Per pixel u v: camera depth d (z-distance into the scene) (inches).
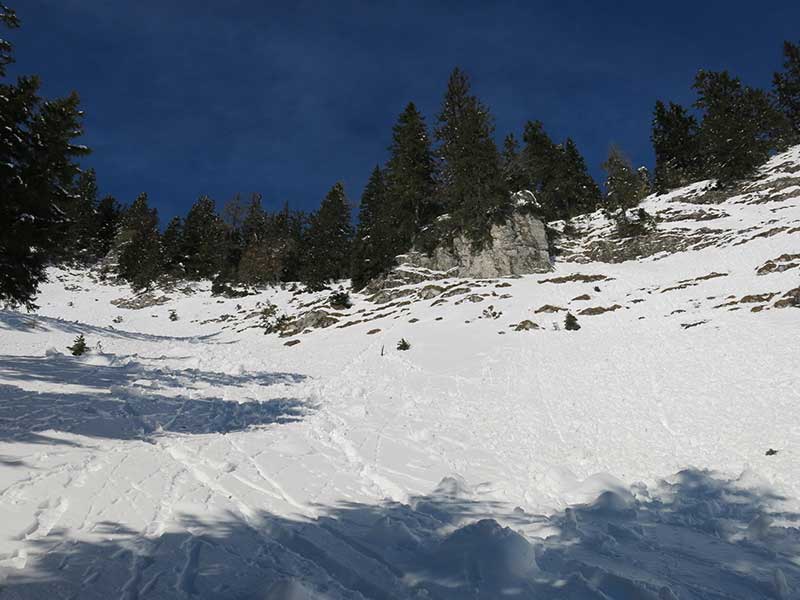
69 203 730.8
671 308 914.7
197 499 198.5
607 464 309.0
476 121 1612.9
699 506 230.5
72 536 153.5
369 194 2272.4
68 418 301.4
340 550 164.9
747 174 1801.2
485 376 655.1
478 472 291.3
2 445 228.5
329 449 315.9
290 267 2188.7
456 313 1145.4
